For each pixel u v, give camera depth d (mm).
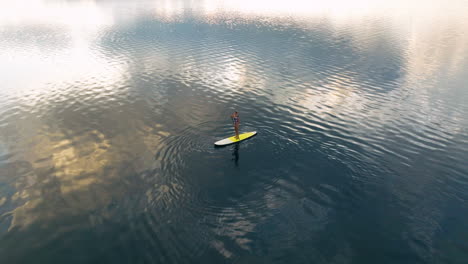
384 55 37562
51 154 18328
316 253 11172
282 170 16031
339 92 26812
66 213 13531
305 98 25703
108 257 11281
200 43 47250
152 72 34250
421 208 13367
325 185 14859
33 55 42438
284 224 12500
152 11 88188
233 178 15414
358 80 29531
